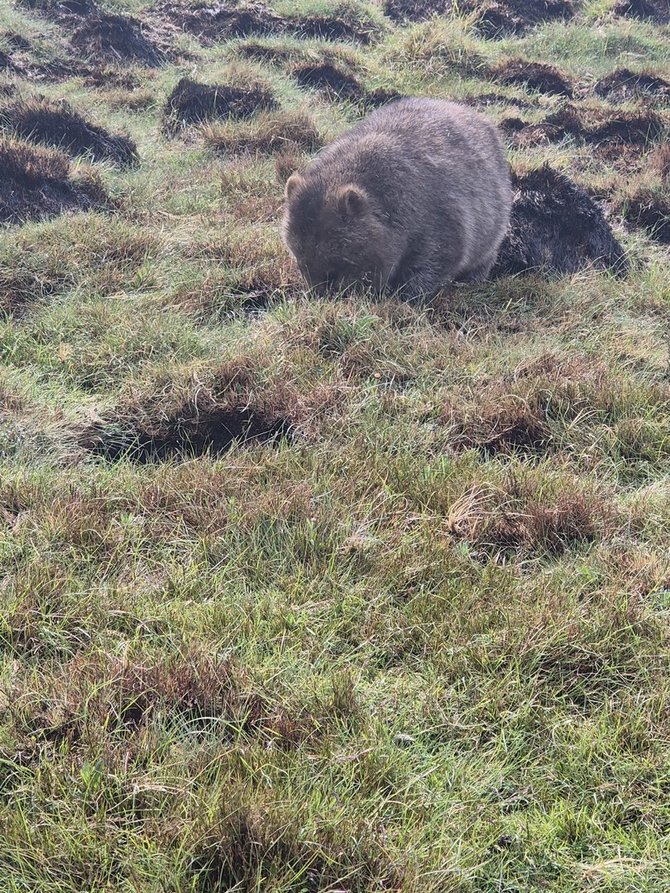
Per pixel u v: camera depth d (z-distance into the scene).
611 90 13.16
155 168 9.20
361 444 4.45
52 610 3.30
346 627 3.35
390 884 2.45
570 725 2.98
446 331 5.87
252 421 4.81
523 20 16.11
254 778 2.68
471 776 2.79
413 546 3.73
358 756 2.76
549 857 2.58
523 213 7.45
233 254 6.73
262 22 14.88
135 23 14.07
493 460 4.46
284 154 9.34
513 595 3.49
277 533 3.75
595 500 4.05
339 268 5.94
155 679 2.97
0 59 11.99
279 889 2.38
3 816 2.51
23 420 4.52
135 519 3.86
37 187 7.64
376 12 15.86
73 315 5.66
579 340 5.83
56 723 2.83
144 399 4.88
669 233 8.40
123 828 2.53
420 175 6.19
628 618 3.36
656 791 2.77
